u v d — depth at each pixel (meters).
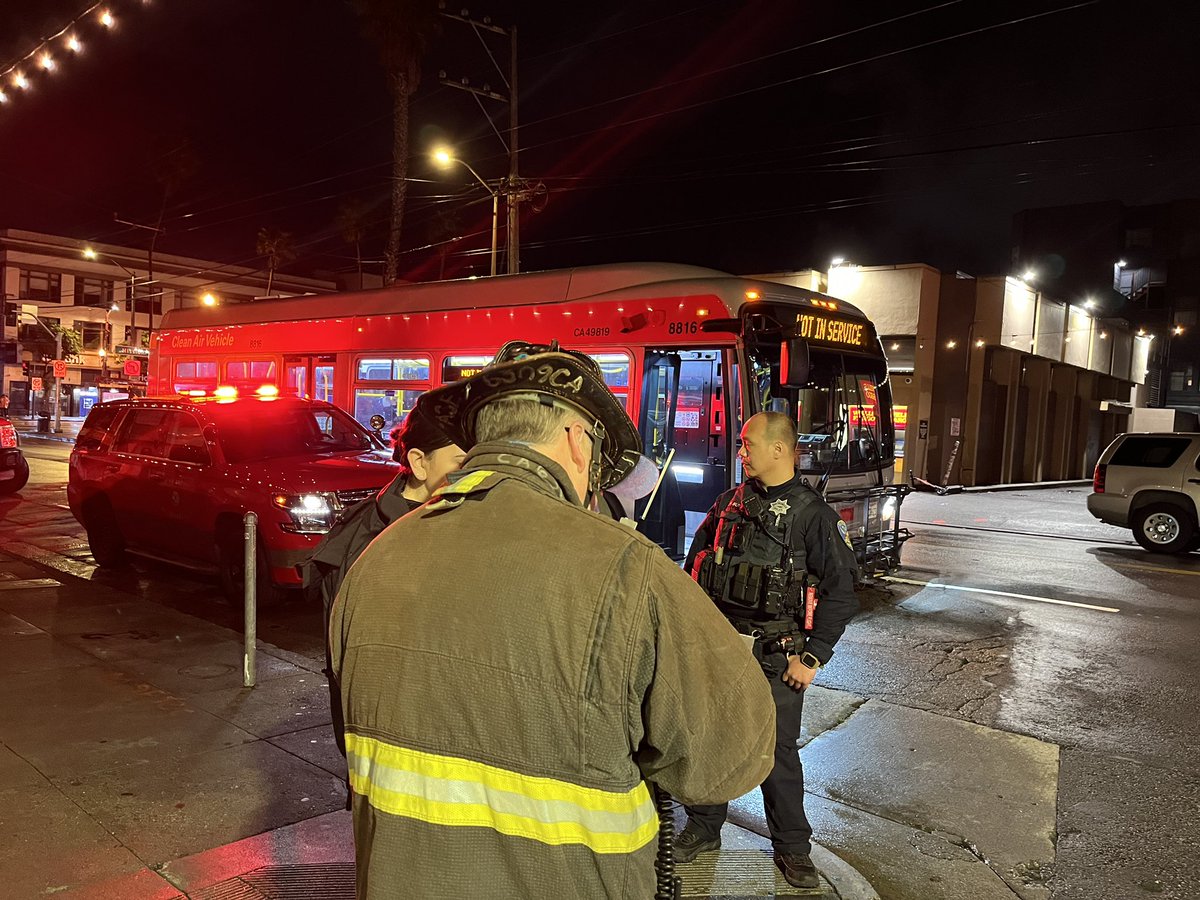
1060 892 3.58
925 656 6.99
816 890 3.30
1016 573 10.85
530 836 1.25
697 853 3.55
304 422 8.76
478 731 1.27
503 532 1.34
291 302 12.85
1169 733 5.38
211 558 7.99
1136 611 8.74
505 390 1.53
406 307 11.05
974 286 27.66
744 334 7.74
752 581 3.29
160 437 8.73
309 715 4.95
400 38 26.19
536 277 9.80
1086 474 36.94
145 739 4.52
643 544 1.35
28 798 3.81
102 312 57.72
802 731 5.34
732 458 7.79
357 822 1.41
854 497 8.41
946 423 27.33
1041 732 5.38
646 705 1.29
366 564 1.44
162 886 3.15
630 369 8.57
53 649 6.05
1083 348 35.00
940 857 3.85
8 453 15.03
